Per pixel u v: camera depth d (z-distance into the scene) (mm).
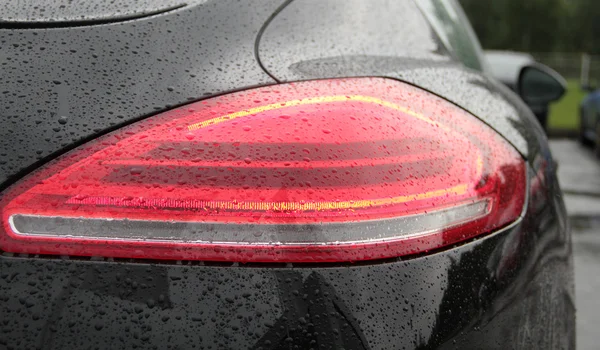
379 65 1027
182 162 812
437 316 834
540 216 1098
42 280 754
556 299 1129
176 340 754
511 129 1134
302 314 782
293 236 801
